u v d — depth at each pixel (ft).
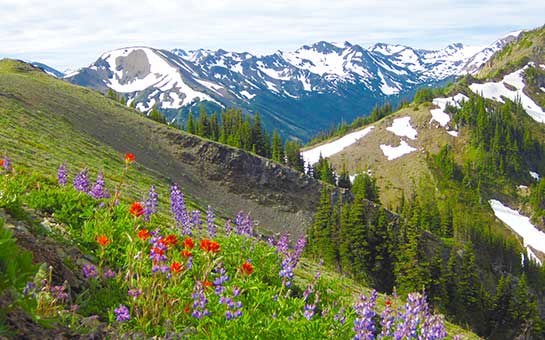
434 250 278.67
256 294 24.11
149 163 295.48
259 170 353.92
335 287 36.24
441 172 584.81
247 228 39.83
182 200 38.55
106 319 20.68
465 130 640.58
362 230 241.55
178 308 22.63
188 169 331.16
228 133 476.54
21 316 13.99
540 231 508.12
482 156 590.55
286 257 36.70
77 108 302.86
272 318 21.21
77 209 34.53
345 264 236.63
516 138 636.07
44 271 19.45
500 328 237.86
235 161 349.61
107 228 29.91
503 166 587.27
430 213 374.43
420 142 651.66
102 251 25.67
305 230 319.47
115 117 332.80
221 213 248.11
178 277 24.84
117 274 26.07
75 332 15.74
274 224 320.70
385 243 246.88
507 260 397.60
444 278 227.81
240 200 329.11
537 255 474.90
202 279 24.66
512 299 243.19
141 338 18.34
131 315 21.63
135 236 27.89
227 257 34.88
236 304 20.18
